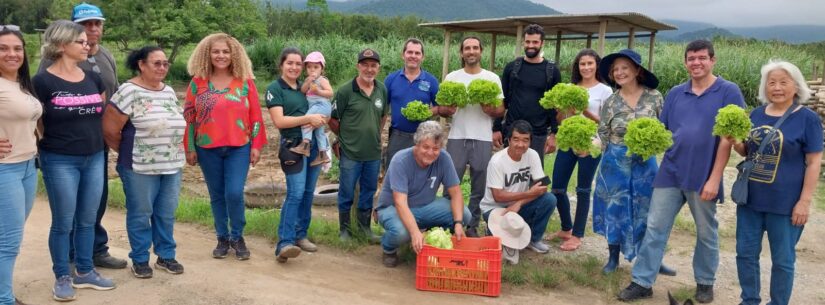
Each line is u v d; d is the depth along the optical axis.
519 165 6.01
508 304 5.00
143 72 4.72
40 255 5.49
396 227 5.58
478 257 5.09
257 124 5.41
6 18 53.19
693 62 4.82
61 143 4.20
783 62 4.42
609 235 5.59
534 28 6.19
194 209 7.46
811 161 4.37
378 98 6.20
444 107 6.14
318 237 6.50
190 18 27.30
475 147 6.31
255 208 8.54
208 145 5.21
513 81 6.41
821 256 6.71
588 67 6.31
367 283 5.34
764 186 4.49
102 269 5.18
